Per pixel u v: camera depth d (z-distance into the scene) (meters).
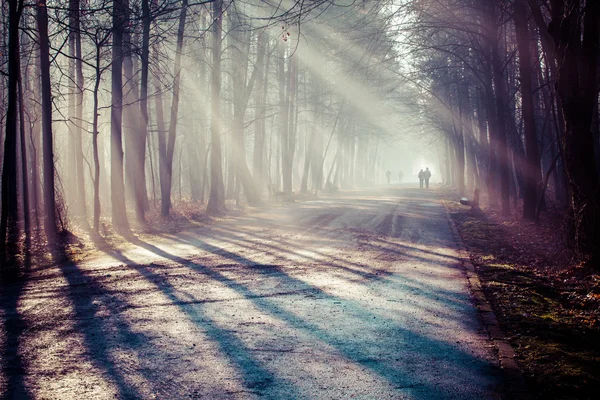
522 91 21.44
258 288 9.80
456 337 6.96
